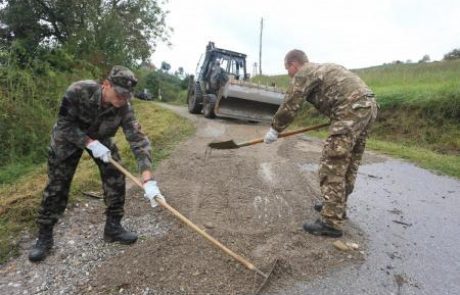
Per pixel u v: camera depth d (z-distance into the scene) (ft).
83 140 10.64
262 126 33.86
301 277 10.94
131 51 61.00
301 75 12.68
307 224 13.35
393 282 11.03
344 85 12.21
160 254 11.65
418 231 14.38
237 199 15.87
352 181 13.85
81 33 53.93
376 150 28.35
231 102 34.83
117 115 10.96
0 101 26.25
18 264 11.41
